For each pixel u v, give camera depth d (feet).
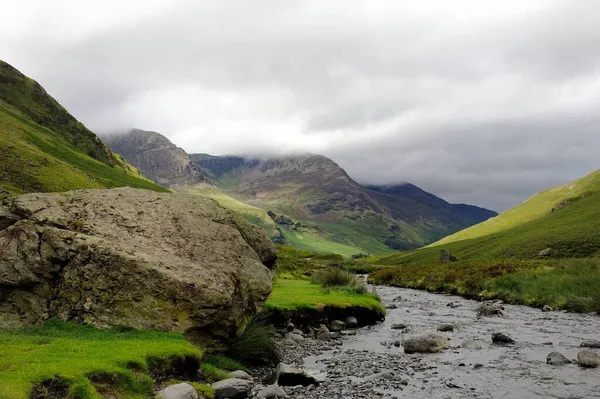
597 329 81.87
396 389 46.42
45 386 30.35
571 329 82.64
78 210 58.18
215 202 72.59
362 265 448.24
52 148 589.32
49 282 51.65
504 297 137.69
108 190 65.05
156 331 48.37
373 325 92.84
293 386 47.44
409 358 61.46
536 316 101.45
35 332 45.27
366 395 44.32
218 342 52.60
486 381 49.01
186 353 42.68
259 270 63.67
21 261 50.85
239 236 66.90
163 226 60.49
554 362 56.39
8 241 51.96
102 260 51.01
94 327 48.11
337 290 111.04
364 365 57.36
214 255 59.47
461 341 73.87
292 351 65.77
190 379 42.78
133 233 57.26
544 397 42.98
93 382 32.81
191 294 50.44
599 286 108.58
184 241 59.36
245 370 52.42
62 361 34.47
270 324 72.79
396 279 236.63
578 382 47.57
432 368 55.36
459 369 54.65
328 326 84.84
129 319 48.96
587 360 54.80
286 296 92.32
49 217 54.70
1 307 49.34
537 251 306.76
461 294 165.37
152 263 51.52
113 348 40.01
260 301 60.75
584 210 416.05
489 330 84.17
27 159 394.73
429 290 188.85
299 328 79.25
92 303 49.60
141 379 36.09
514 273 158.51
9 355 35.42
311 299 89.25
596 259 158.30
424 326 90.99
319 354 64.75
